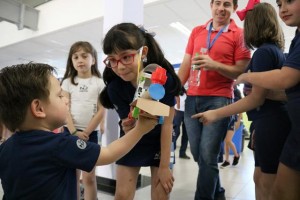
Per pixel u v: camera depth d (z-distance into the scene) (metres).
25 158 0.63
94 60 1.82
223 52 1.57
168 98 1.02
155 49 1.05
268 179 1.13
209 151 1.51
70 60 1.80
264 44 1.14
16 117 0.66
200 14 4.24
